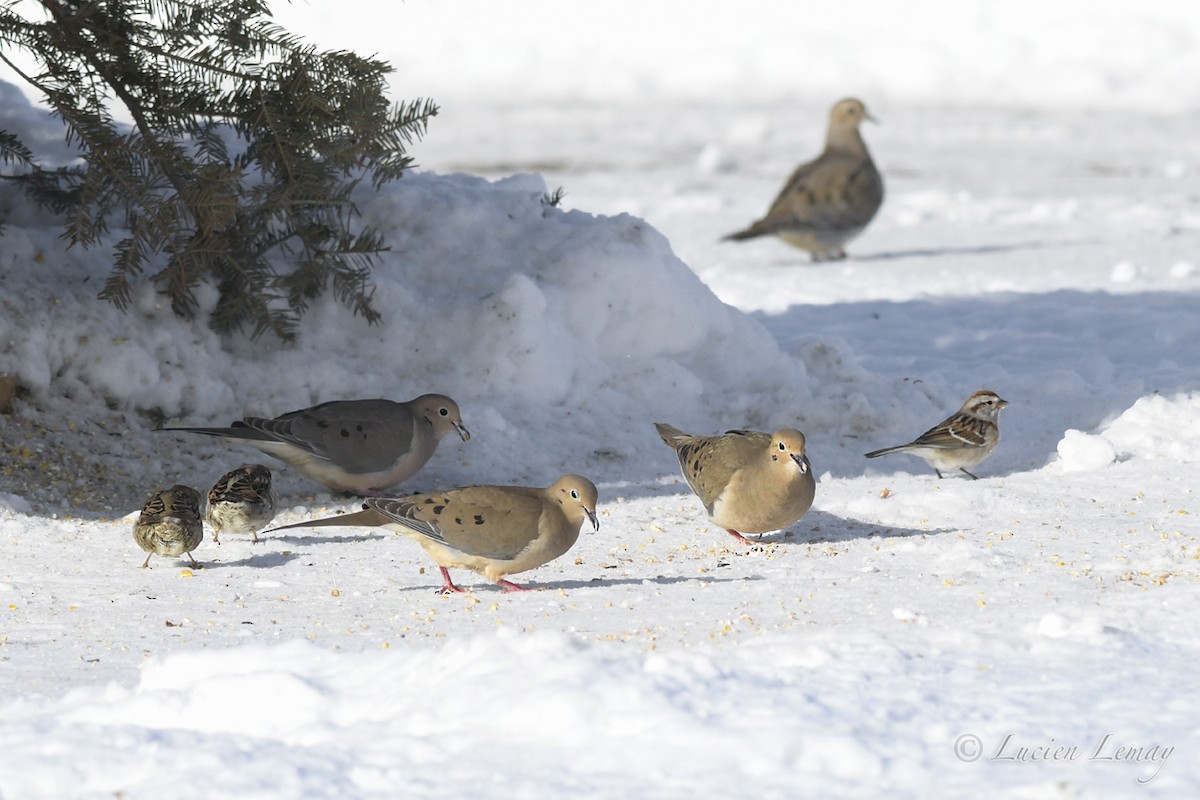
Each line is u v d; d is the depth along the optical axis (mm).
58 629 9195
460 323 16266
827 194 28609
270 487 12008
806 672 6766
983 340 21281
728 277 27234
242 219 15094
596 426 16078
